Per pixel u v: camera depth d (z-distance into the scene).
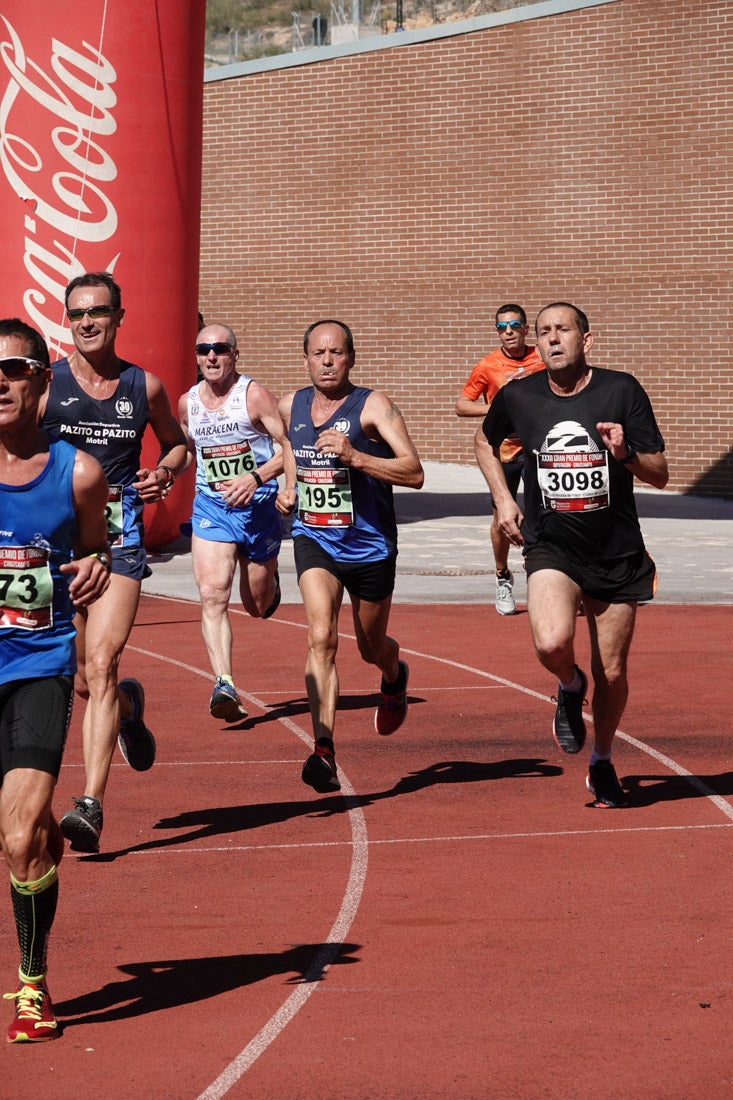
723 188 28.58
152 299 20.06
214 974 5.95
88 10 19.36
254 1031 5.36
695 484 29.11
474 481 29.88
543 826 8.13
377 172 32.19
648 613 16.06
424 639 14.48
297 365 33.31
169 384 20.36
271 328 33.53
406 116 31.78
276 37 72.06
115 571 7.55
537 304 30.70
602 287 29.94
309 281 33.06
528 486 7.98
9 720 5.29
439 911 6.71
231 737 10.41
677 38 28.75
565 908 6.73
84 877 7.27
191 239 20.61
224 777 9.29
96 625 7.43
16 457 5.26
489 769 9.48
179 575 18.80
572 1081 4.91
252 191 33.44
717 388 28.83
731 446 28.73
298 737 10.41
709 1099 4.76
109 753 7.22
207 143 33.78
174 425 8.00
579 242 30.12
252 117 33.28
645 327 29.48
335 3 59.31
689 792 8.85
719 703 11.48
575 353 7.66
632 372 29.69
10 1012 5.55
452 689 12.09
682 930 6.43
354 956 6.14
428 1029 5.36
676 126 28.91
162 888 7.08
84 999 5.69
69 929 6.50
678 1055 5.11
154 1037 5.31
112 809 8.55
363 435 8.39
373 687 12.22
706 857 7.53
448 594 17.02
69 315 7.60
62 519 5.30
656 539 21.81
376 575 8.59
